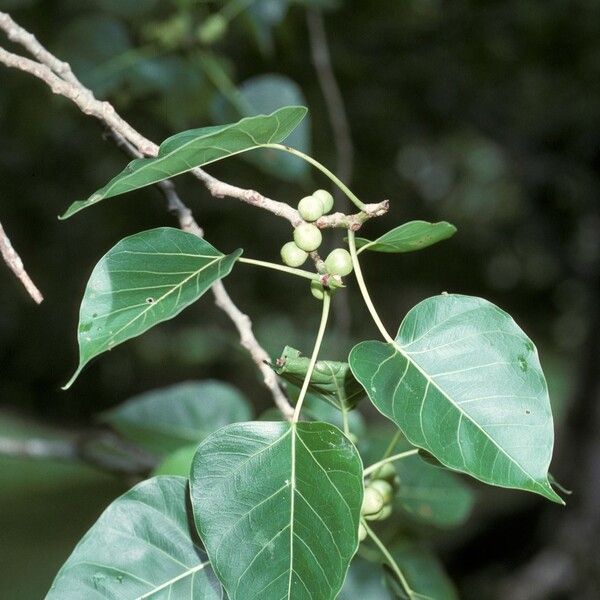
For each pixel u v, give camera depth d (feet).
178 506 5.20
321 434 4.82
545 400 4.78
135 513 5.15
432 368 4.91
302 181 10.30
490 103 21.24
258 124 4.75
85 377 39.40
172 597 5.01
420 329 5.04
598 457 24.66
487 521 26.12
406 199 21.71
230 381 38.88
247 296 24.27
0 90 14.56
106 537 5.08
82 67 11.13
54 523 31.50
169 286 4.92
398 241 5.45
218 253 5.13
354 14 17.10
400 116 19.39
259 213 19.34
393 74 18.44
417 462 8.50
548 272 27.20
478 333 4.99
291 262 5.25
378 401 4.64
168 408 9.12
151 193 18.22
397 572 6.05
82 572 4.98
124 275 4.95
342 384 5.50
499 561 25.50
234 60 15.01
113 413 9.05
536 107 21.76
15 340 32.12
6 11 14.01
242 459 4.76
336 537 4.56
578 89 20.95
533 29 19.21
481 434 4.72
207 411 9.16
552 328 30.50
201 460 4.74
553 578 23.62
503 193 28.96
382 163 19.66
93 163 18.53
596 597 23.02
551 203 24.35
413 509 8.57
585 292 26.22
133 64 11.23
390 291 24.50
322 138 15.76
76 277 22.56
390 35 18.13
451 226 5.35
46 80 5.61
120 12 12.61
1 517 31.65
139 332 4.67
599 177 23.18
